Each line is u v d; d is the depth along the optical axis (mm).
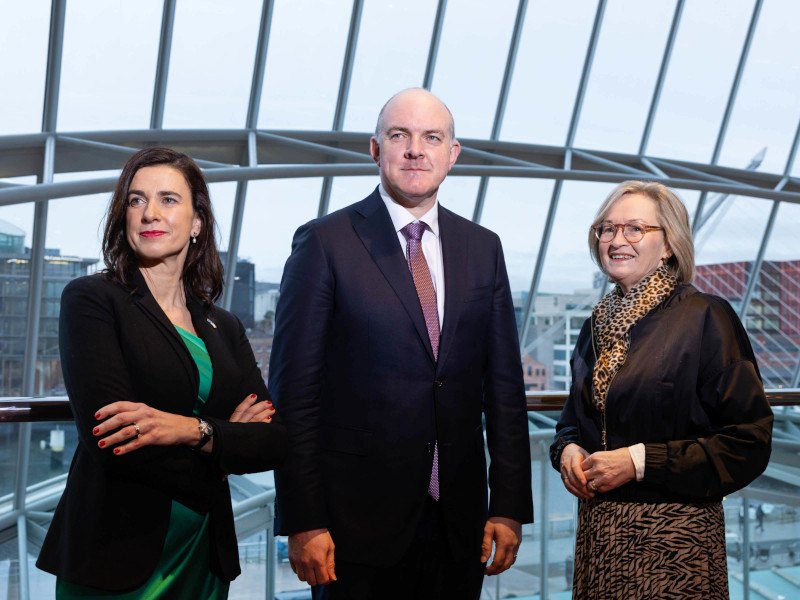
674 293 2422
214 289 2344
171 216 2152
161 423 1975
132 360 2072
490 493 2551
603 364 2402
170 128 11148
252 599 4238
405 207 2551
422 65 12914
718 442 2211
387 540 2383
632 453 2248
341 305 2439
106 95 10547
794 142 15609
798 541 4723
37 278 10180
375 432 2406
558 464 2502
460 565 2494
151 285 2219
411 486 2406
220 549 2164
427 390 2432
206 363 2203
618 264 2463
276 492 2379
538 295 14477
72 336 2027
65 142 9945
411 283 2469
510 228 14258
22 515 5039
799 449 4824
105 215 2191
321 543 2318
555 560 4020
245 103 11742
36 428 5129
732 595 4867
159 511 2059
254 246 12258
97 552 1994
